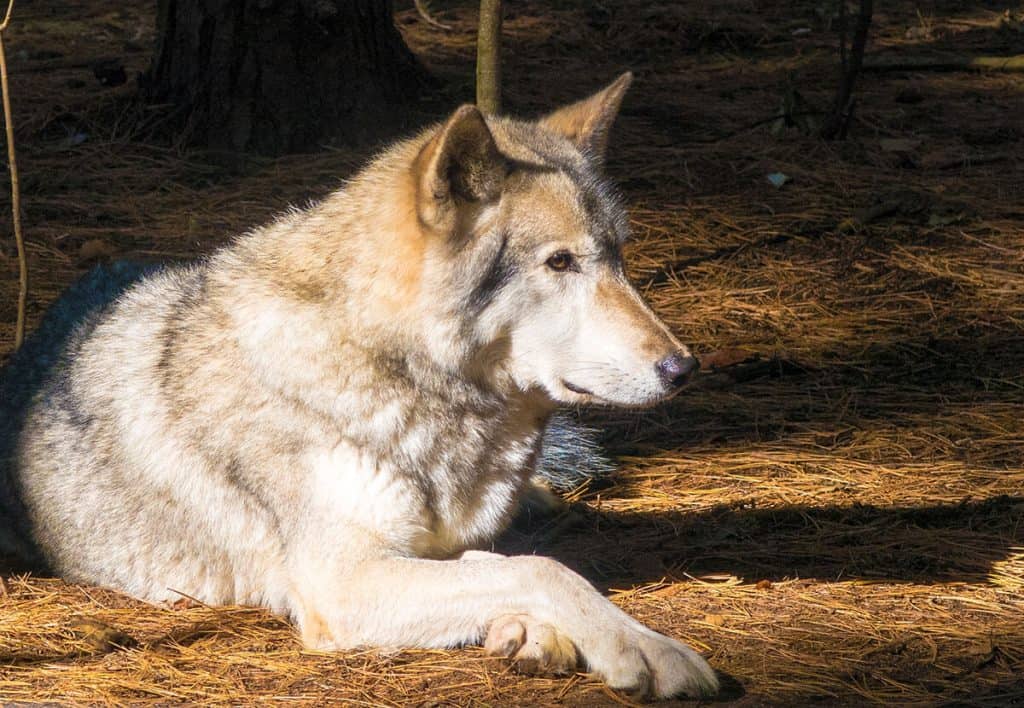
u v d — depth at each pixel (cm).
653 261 1616
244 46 1873
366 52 1922
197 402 845
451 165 762
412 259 781
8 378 979
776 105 2248
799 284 1566
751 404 1270
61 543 912
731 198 1817
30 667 764
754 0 3045
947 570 911
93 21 2786
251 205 1711
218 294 863
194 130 1902
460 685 733
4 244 1608
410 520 800
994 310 1492
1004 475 1092
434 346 787
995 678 745
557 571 761
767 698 718
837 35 2781
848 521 1002
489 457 834
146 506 871
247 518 835
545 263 788
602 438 1199
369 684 736
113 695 725
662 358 779
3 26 1071
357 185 850
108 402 892
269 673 756
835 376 1336
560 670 738
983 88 2386
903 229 1711
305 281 820
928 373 1340
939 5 3061
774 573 910
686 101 2283
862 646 785
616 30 2758
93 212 1711
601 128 902
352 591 786
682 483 1097
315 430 801
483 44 1373
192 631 815
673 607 844
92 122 1958
